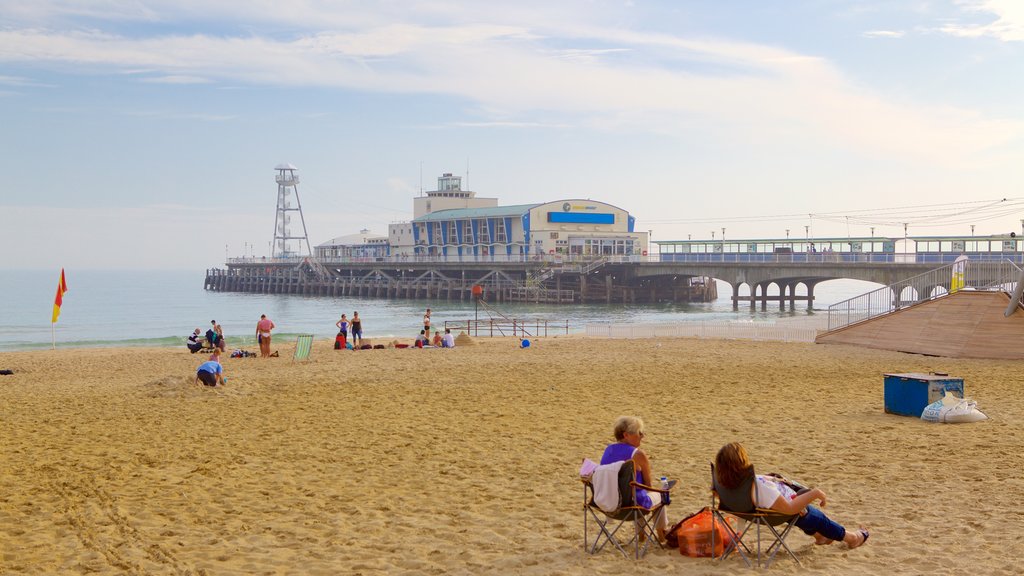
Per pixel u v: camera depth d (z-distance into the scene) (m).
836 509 8.55
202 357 31.00
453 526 8.20
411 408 16.05
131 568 7.05
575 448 12.03
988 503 8.65
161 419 14.92
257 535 7.99
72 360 30.39
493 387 19.17
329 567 7.03
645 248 99.50
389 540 7.77
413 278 111.62
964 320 27.48
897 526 7.92
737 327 36.06
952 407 13.64
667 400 16.84
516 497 9.27
